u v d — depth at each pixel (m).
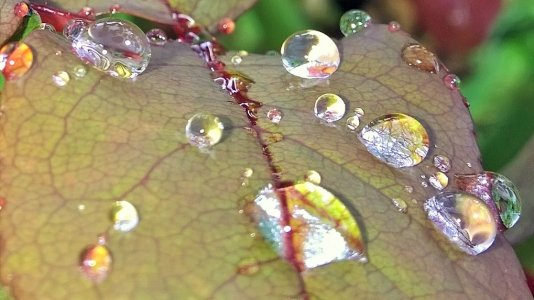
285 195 0.06
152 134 0.06
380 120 0.06
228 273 0.05
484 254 0.06
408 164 0.06
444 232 0.06
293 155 0.06
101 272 0.05
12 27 0.06
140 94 0.06
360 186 0.06
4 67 0.06
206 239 0.05
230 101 0.06
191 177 0.06
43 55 0.06
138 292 0.05
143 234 0.05
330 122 0.06
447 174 0.06
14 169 0.06
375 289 0.06
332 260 0.06
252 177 0.06
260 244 0.05
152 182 0.06
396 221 0.06
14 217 0.05
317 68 0.06
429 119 0.06
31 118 0.06
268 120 0.06
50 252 0.05
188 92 0.06
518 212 0.06
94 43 0.06
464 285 0.06
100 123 0.06
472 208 0.06
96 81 0.06
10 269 0.05
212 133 0.06
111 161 0.06
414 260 0.06
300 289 0.05
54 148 0.06
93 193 0.05
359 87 0.06
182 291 0.05
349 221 0.06
